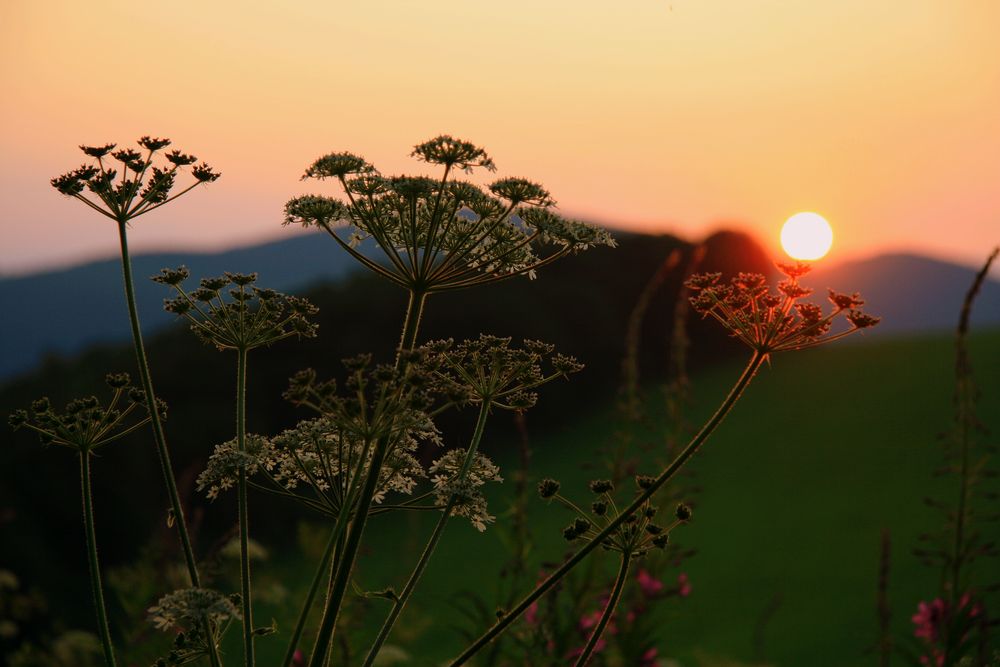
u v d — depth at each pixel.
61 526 21.31
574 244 3.07
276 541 20.75
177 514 2.65
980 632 4.91
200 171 2.78
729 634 17.70
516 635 5.05
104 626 2.54
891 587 20.22
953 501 26.08
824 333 2.59
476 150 2.93
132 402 2.74
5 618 11.05
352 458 2.78
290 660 2.40
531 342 3.01
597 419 33.97
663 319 37.19
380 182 2.94
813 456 32.00
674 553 6.08
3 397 22.41
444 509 2.78
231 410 27.67
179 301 2.86
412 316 3.00
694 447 2.44
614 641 5.75
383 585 7.29
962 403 5.44
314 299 32.50
